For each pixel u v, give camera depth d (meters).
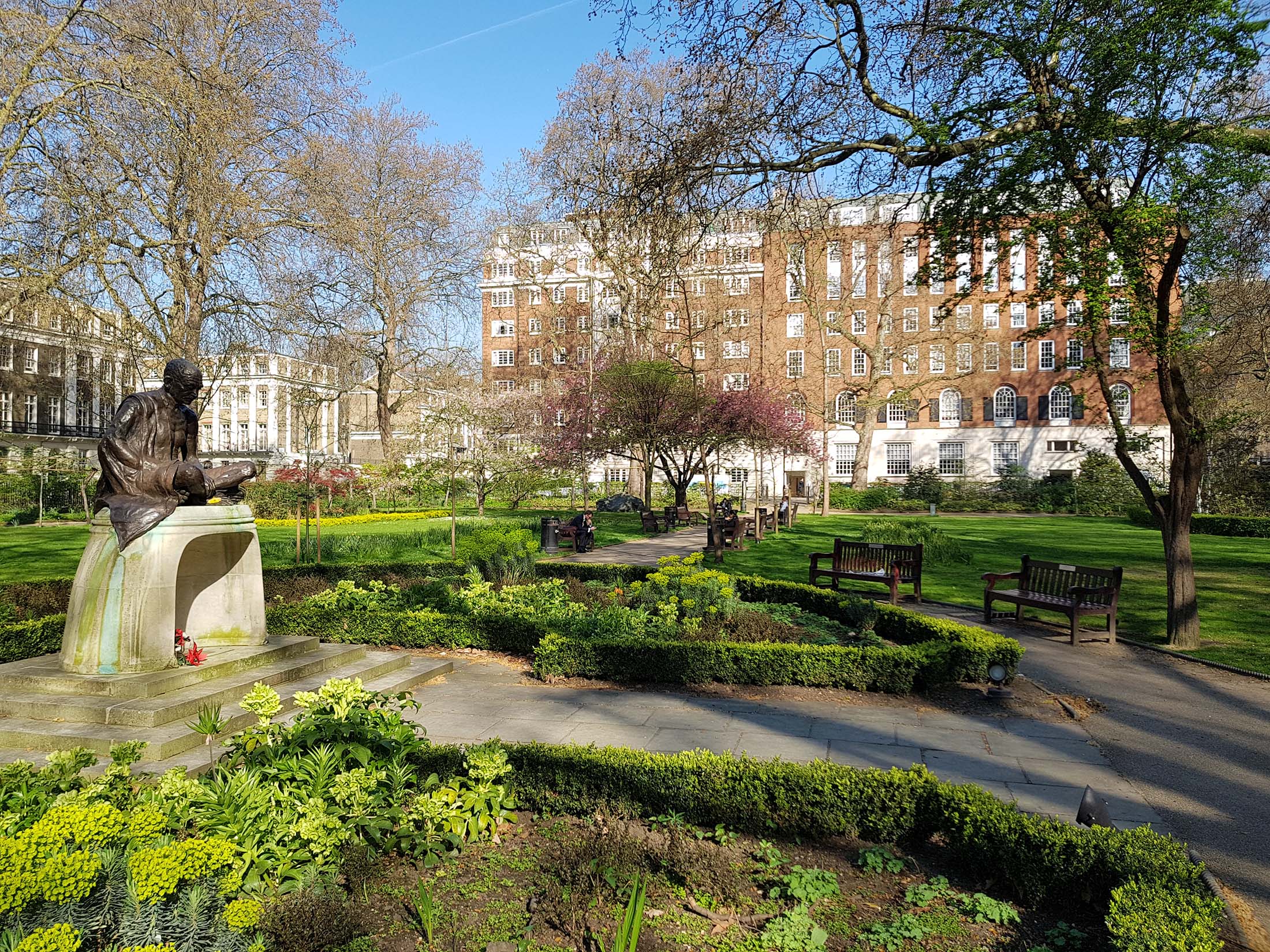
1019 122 8.68
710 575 9.48
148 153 16.58
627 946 2.75
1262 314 14.05
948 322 48.78
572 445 26.94
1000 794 4.73
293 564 15.34
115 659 5.93
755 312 50.97
